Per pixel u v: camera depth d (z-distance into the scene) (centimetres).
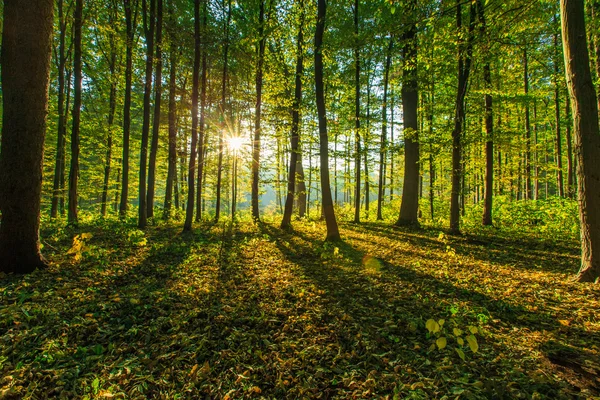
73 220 1066
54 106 1597
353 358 302
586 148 500
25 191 518
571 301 436
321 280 559
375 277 578
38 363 278
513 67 1280
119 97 1761
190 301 444
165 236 971
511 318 392
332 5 1191
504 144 1259
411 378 268
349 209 2428
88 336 334
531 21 790
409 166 1337
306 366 289
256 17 1339
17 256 514
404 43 852
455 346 320
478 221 1384
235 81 1625
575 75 499
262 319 386
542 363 286
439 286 524
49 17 521
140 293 464
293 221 1664
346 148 1708
